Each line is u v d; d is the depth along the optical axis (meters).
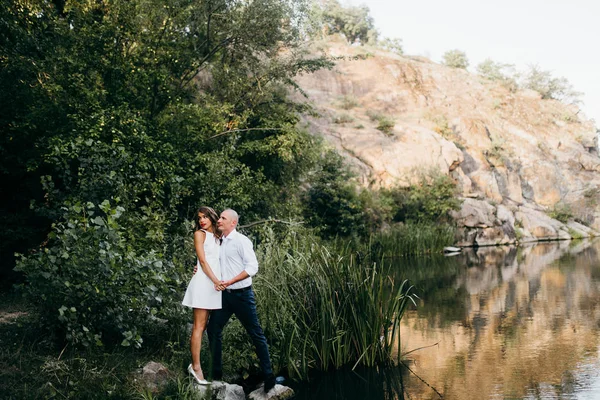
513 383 6.21
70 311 5.27
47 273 5.45
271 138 15.58
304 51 16.36
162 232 7.45
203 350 6.16
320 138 23.78
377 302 7.21
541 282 14.72
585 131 54.09
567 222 41.12
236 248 5.63
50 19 10.92
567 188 44.66
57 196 7.21
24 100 9.89
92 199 7.03
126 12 11.66
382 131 35.12
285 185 17.05
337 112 37.28
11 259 10.25
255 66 15.91
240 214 12.54
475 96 50.19
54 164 9.44
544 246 29.92
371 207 25.44
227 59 15.99
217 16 14.55
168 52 12.23
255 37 14.84
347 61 46.53
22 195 10.84
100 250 5.54
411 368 6.93
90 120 9.73
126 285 5.79
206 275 5.43
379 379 6.48
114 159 7.60
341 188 23.06
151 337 6.32
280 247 8.12
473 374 6.61
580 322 9.51
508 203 39.06
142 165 9.30
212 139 13.79
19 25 9.89
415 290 13.61
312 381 6.44
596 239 36.66
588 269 17.56
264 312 6.86
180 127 12.35
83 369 5.00
